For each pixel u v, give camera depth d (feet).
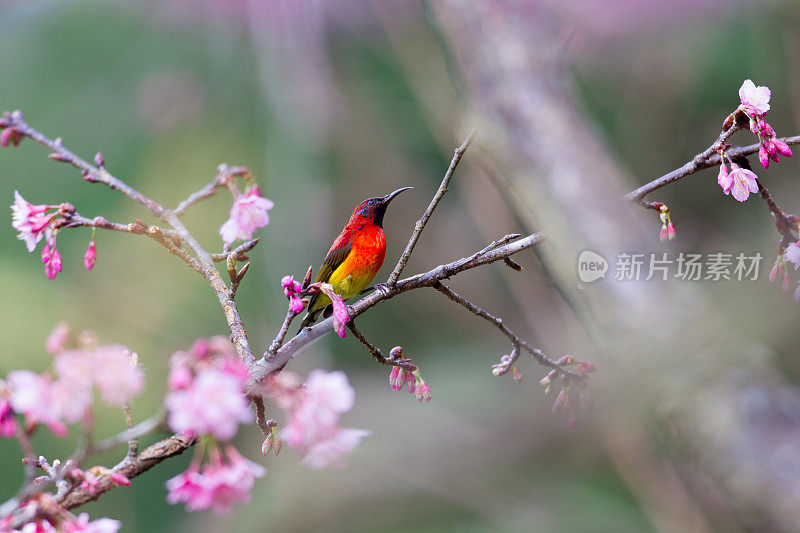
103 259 50.01
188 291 48.47
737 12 48.47
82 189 55.72
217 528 41.47
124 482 8.65
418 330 50.57
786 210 40.52
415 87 44.55
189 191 53.16
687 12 47.47
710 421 4.37
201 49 57.36
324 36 52.16
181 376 7.68
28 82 59.47
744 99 10.57
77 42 59.41
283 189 49.75
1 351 45.57
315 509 38.32
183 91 56.44
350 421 44.32
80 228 51.83
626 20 46.34
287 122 51.19
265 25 52.75
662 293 5.07
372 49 52.95
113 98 58.18
